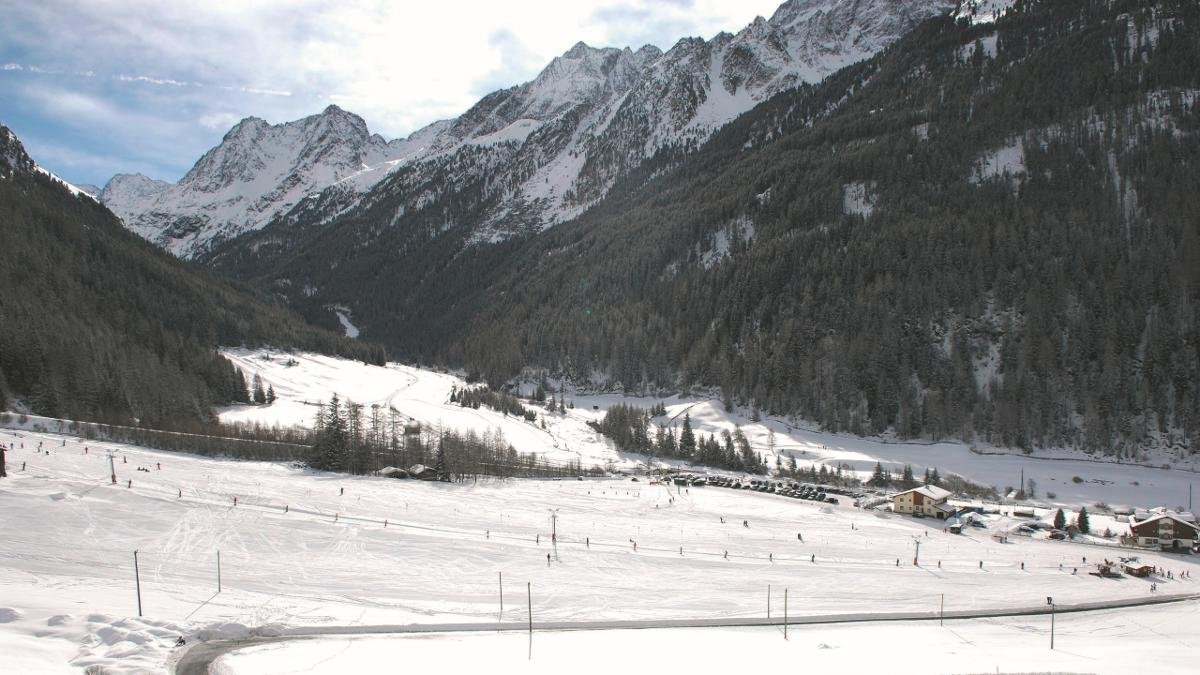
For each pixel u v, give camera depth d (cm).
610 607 6850
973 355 18188
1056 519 10806
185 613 5831
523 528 9494
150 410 14425
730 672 5331
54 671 4528
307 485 10925
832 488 13275
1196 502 12781
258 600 6341
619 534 9538
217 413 16900
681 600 7144
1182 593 7906
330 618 6078
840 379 18425
